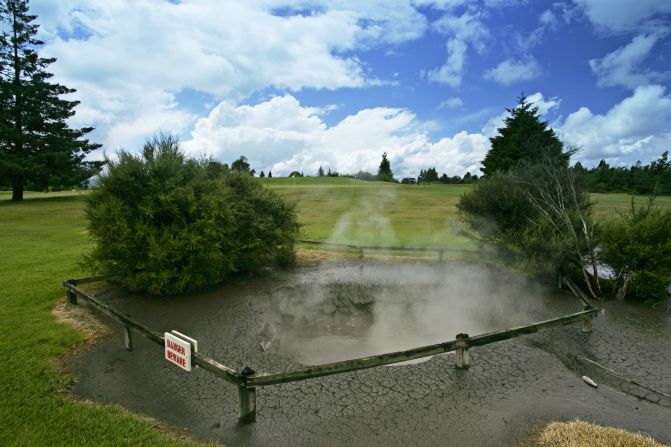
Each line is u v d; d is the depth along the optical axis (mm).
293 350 6980
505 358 4555
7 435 3070
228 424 3361
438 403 3648
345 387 3904
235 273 8836
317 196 31047
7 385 3842
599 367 4422
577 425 3289
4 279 7934
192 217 7059
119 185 6797
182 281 6863
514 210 8992
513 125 30547
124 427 3229
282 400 3688
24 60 27438
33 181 26719
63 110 28406
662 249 6793
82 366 4402
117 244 6516
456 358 4273
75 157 28250
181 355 3557
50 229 15445
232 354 4875
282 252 9477
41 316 5895
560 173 8781
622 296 7199
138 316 6227
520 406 3621
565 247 7449
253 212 8523
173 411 3555
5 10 26938
